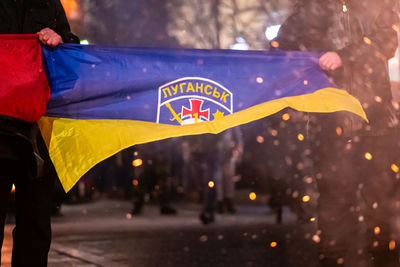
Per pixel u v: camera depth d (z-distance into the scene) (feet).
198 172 48.70
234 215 40.40
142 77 13.43
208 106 13.84
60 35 13.11
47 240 12.12
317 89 14.38
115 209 45.39
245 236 26.81
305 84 14.44
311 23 15.17
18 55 11.91
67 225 32.58
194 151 35.06
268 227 30.91
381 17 14.21
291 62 14.55
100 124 12.71
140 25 59.62
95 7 58.70
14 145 11.21
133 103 13.28
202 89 13.87
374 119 14.47
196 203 53.62
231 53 14.26
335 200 14.79
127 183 52.21
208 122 13.53
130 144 12.52
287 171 28.27
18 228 12.01
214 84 13.96
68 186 11.82
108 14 59.11
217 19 54.34
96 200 53.26
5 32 12.05
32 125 11.41
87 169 12.04
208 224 33.42
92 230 29.86
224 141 37.14
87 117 12.90
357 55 14.11
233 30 52.31
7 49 11.89
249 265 18.92
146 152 42.01
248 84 14.17
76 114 12.84
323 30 15.06
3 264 17.83
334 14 14.87
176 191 57.26
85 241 25.16
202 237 26.63
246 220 35.94
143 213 42.75
